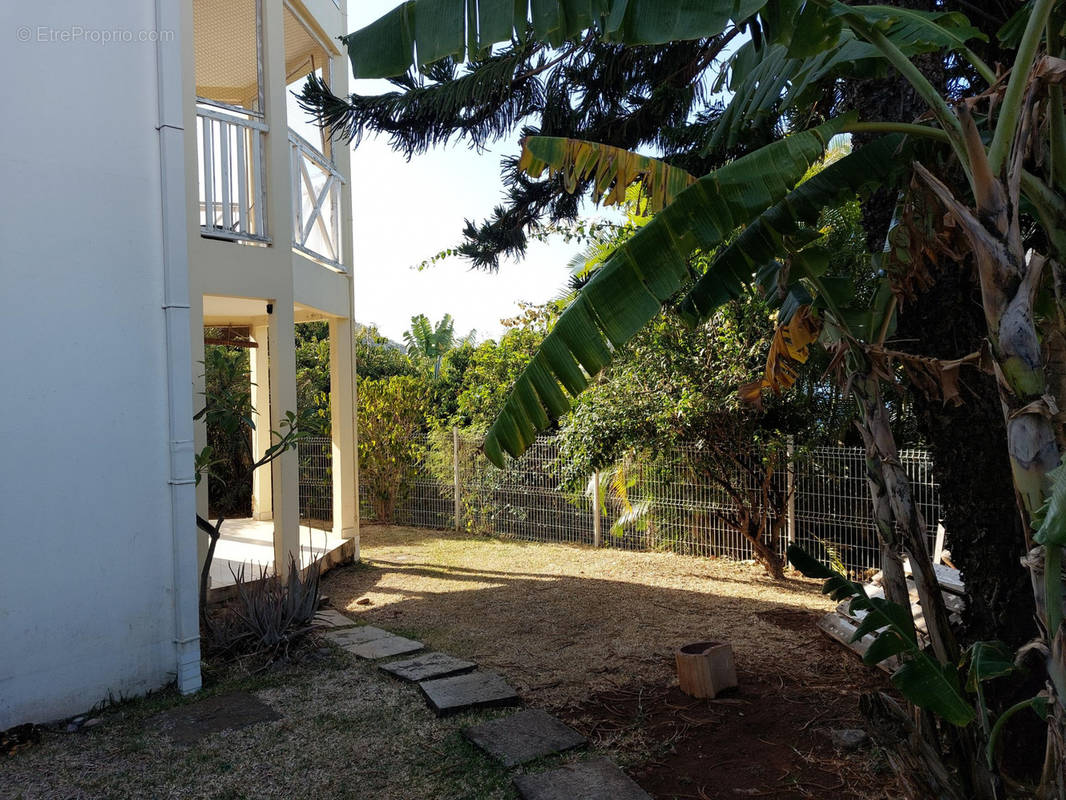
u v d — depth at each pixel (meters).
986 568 3.72
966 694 3.23
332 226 9.40
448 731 4.39
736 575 8.30
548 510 10.67
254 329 10.99
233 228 7.50
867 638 5.47
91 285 4.65
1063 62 2.13
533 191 7.34
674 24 2.28
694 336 8.04
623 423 8.34
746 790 3.69
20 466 4.38
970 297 3.71
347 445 9.42
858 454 7.76
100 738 4.31
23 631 4.39
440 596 7.68
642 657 5.67
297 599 5.96
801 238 3.42
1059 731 2.25
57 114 4.51
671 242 2.80
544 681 5.21
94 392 4.66
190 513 5.05
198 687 5.06
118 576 4.77
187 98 6.55
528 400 2.94
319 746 4.21
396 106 5.95
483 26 2.42
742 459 8.41
